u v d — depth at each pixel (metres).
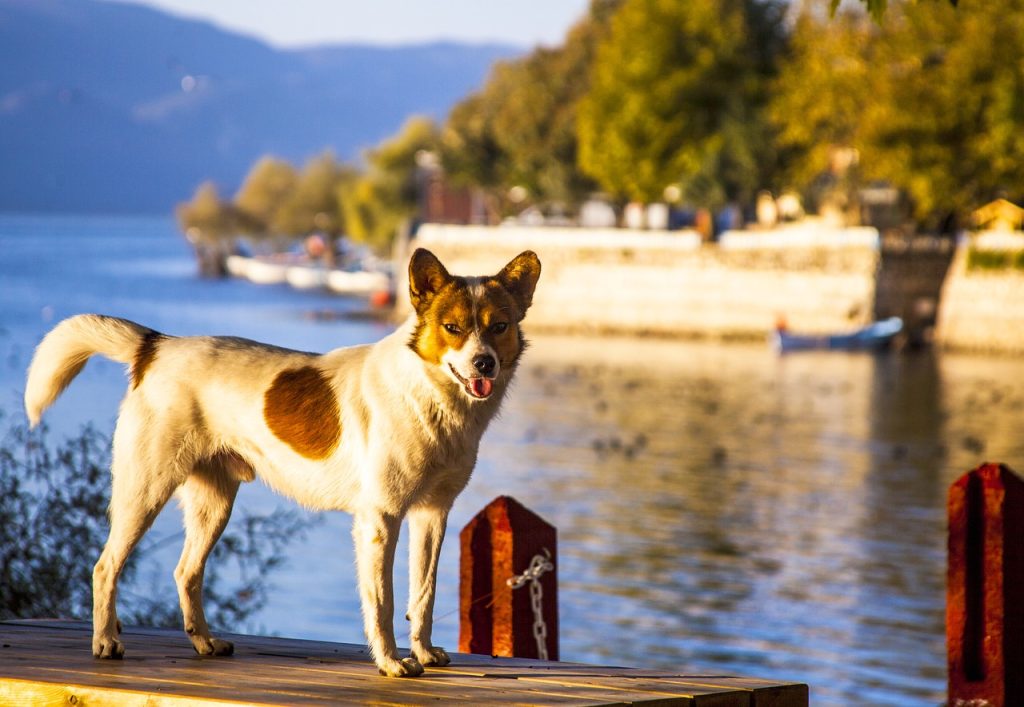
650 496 32.91
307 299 124.06
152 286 142.25
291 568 23.00
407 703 5.80
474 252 85.81
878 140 62.25
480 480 35.41
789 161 74.38
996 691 6.92
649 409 50.00
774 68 74.44
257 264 158.75
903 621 21.25
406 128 134.75
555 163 95.38
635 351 70.88
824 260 70.88
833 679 18.19
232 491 7.27
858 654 19.41
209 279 163.00
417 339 6.55
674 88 74.44
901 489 33.62
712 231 79.19
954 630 7.04
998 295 66.81
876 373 60.28
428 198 123.12
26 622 8.18
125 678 6.33
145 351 7.11
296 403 6.79
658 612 21.94
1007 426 44.56
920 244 68.94
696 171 76.00
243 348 7.05
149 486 6.93
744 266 74.31
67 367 7.20
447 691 6.11
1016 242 66.50
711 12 74.19
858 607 22.17
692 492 33.44
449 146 105.25
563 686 6.27
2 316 92.50
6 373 57.12
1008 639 6.94
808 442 41.78
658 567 25.27
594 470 36.97
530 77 102.00
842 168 78.12
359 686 6.22
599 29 100.44
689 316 76.75
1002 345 66.75
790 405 50.62
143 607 14.05
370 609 6.56
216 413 6.94
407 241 101.62
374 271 138.38
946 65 62.19
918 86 61.81
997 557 6.93
